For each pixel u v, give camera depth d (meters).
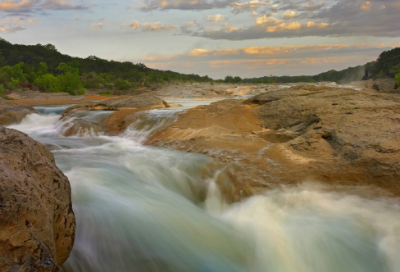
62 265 4.06
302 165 7.35
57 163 7.87
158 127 11.89
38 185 3.62
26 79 86.31
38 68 114.69
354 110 10.33
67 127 13.52
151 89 95.38
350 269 4.77
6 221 2.81
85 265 4.24
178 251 4.78
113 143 11.05
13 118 17.02
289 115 11.91
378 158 6.71
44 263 2.82
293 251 5.06
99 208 5.30
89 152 9.54
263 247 5.14
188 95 71.94
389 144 6.97
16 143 4.06
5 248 2.71
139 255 4.58
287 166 7.38
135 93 88.81
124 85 94.88
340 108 10.99
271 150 8.41
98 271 4.23
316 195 6.34
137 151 9.66
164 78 120.25
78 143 11.03
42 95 59.47
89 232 4.73
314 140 8.45
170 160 8.45
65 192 4.03
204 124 11.56
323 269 4.83
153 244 4.82
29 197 3.19
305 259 4.95
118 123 13.45
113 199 5.74
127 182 6.80
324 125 9.50
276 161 7.70
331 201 6.14
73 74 72.94
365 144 7.30
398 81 55.69
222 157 8.19
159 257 4.59
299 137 8.95
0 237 2.72
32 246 2.85
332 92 13.30
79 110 16.95
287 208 6.13
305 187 6.60
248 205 6.47
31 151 4.11
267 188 6.71
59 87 70.00
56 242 3.62
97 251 4.50
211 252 4.90
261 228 5.61
